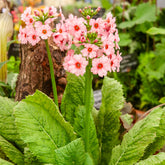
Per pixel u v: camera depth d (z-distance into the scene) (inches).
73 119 19.1
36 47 19.8
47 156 15.7
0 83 22.8
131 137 16.3
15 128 17.2
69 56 14.9
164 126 16.7
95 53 14.4
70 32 14.8
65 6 31.4
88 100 15.9
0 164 14.4
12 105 17.8
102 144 19.1
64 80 20.7
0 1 23.2
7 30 22.8
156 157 14.9
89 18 14.9
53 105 15.9
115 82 20.1
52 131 16.1
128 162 15.8
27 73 20.3
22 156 16.5
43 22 15.8
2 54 23.0
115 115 19.0
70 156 15.0
